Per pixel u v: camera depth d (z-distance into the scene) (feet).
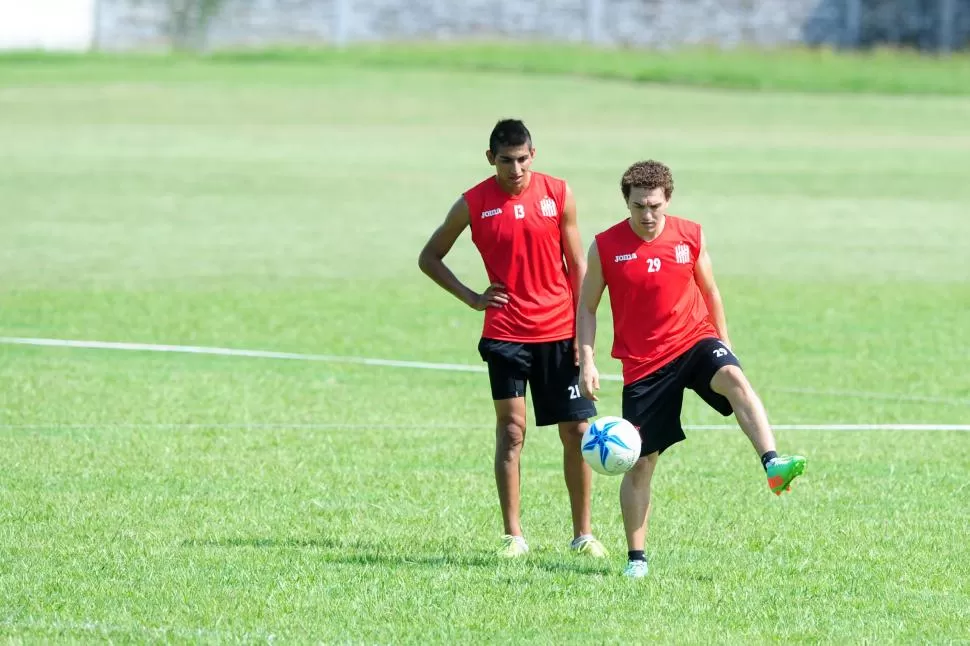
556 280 88.58
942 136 445.78
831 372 151.74
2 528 88.94
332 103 496.64
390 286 212.23
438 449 115.24
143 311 186.60
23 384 139.23
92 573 79.30
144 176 342.23
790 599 75.61
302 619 71.26
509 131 86.12
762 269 231.91
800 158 393.09
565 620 71.46
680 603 74.64
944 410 133.08
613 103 510.58
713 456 114.11
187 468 107.04
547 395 88.43
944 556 84.89
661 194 80.12
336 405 132.77
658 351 81.66
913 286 215.51
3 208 290.35
